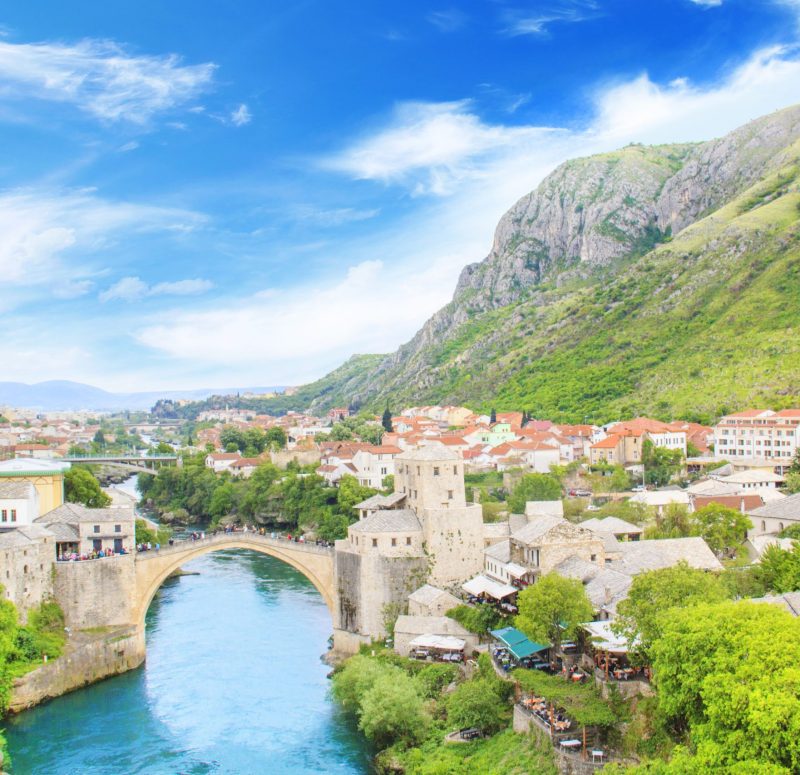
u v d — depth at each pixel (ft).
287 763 340.80
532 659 348.59
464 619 416.87
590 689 304.50
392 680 360.07
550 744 285.23
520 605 349.41
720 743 213.66
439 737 336.90
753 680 212.84
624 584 356.18
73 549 482.28
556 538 406.21
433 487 469.98
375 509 502.79
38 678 406.00
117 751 354.13
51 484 556.92
